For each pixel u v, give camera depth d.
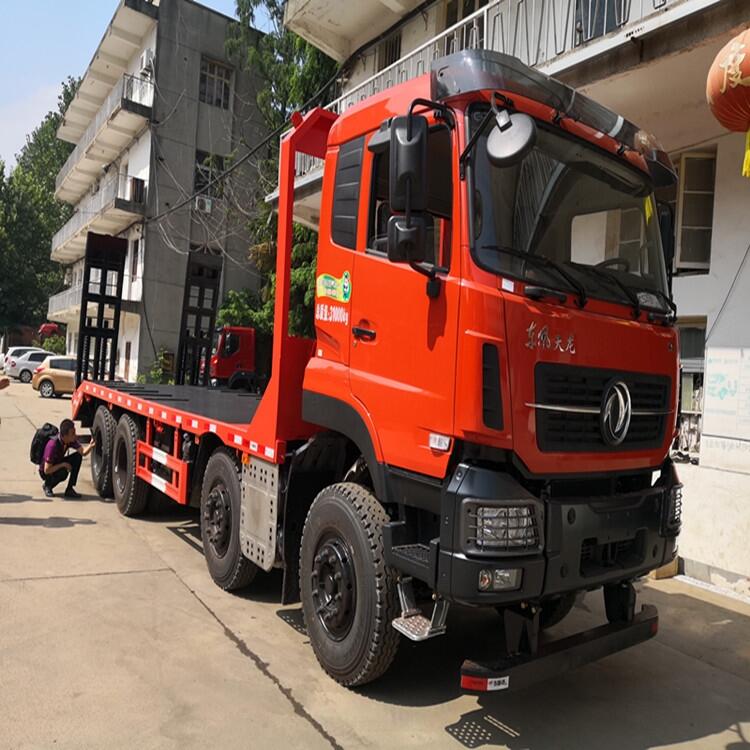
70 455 8.34
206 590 5.23
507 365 3.08
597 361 3.41
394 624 3.40
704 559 6.31
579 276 3.54
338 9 12.87
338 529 3.85
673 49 5.75
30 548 5.93
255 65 22.72
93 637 4.20
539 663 3.23
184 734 3.21
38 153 51.50
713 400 6.47
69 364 23.59
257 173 24.94
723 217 6.51
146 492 7.35
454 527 3.06
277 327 4.58
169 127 24.56
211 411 6.39
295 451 4.48
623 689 4.11
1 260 42.22
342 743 3.24
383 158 3.90
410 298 3.48
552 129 3.61
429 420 3.30
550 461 3.20
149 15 24.06
